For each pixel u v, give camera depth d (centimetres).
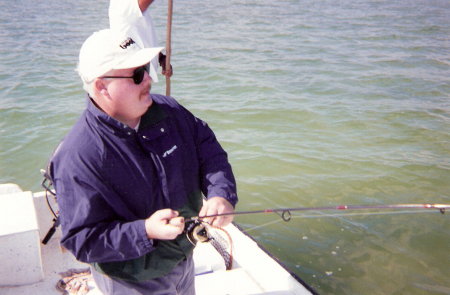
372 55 1298
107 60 149
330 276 404
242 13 2033
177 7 2198
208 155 189
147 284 179
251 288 278
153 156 165
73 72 1070
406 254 432
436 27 1772
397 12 2161
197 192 186
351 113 820
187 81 1005
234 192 182
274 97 903
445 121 784
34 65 1133
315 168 609
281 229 473
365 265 418
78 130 156
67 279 288
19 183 577
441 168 607
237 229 345
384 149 671
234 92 934
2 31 1580
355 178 582
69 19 1855
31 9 2141
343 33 1620
